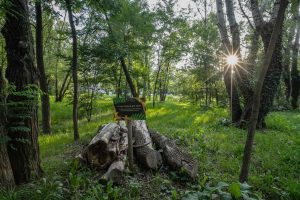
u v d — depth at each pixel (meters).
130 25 15.66
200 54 22.81
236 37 11.47
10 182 4.08
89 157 5.18
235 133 9.66
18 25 4.51
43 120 11.32
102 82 15.55
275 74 10.40
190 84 29.42
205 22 22.77
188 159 5.57
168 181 4.97
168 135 8.77
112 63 15.48
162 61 25.17
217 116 14.76
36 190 3.95
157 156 5.47
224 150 7.28
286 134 9.90
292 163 6.38
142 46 16.05
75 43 9.33
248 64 11.13
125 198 4.14
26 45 4.60
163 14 20.48
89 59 13.70
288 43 22.69
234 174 5.61
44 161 6.17
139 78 23.48
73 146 7.96
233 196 3.54
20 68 4.54
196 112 17.53
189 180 5.09
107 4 8.59
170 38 22.86
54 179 4.42
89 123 13.23
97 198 4.00
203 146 7.43
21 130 4.33
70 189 4.33
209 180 5.25
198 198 3.65
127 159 5.48
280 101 24.34
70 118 16.56
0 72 4.12
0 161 3.97
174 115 15.74
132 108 5.23
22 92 4.23
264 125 11.20
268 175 5.32
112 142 5.58
